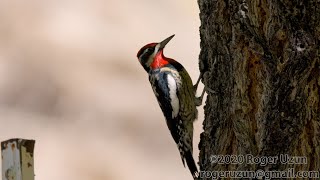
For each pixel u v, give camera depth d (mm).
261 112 6965
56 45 17172
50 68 16844
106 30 17453
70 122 15992
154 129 16047
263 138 6879
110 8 17766
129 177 15195
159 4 17797
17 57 16922
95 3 17812
